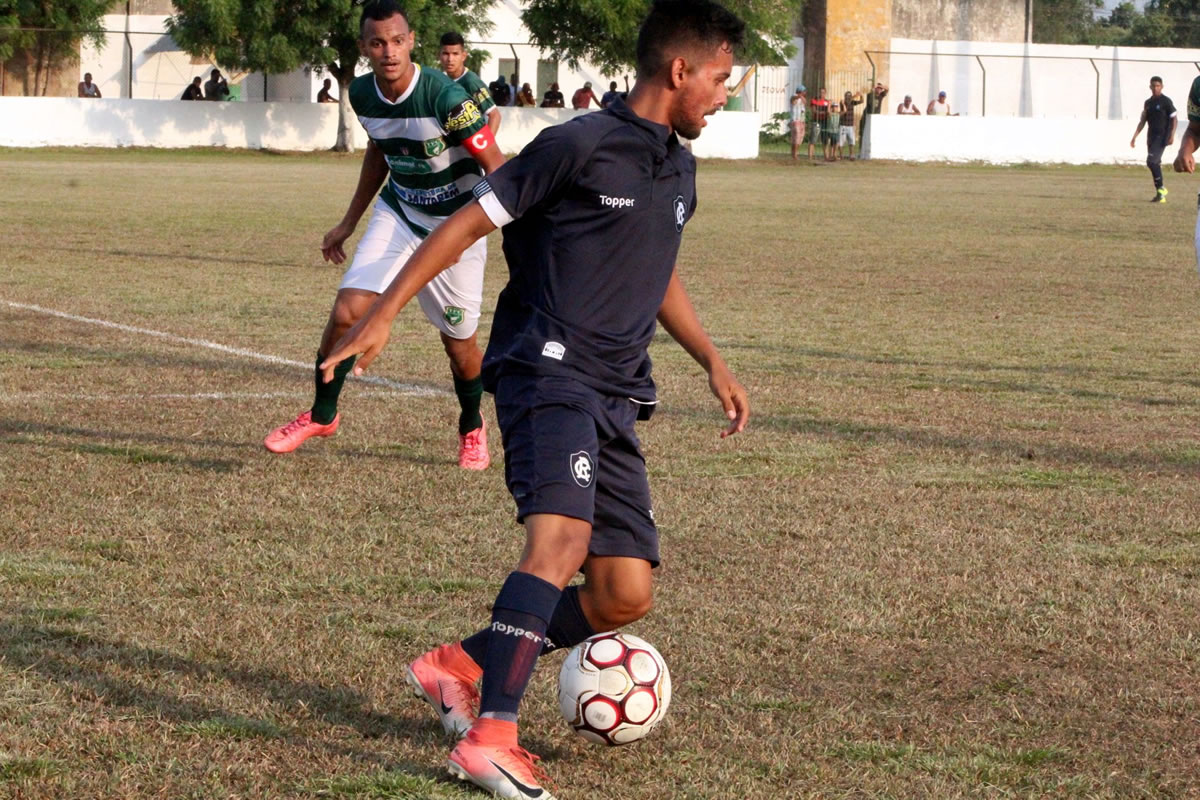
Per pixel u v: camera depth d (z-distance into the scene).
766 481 10.23
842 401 13.39
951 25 94.12
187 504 9.15
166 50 78.25
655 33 5.27
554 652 6.68
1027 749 5.68
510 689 4.93
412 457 10.70
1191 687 6.42
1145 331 18.80
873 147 75.56
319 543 8.34
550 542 4.99
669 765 5.45
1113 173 69.25
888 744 5.69
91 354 15.02
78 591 7.32
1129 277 25.31
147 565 7.82
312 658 6.43
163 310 18.62
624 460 5.41
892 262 27.33
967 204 44.69
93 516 8.80
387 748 5.48
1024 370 15.44
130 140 68.44
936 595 7.68
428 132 9.59
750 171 64.62
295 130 70.81
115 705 5.81
